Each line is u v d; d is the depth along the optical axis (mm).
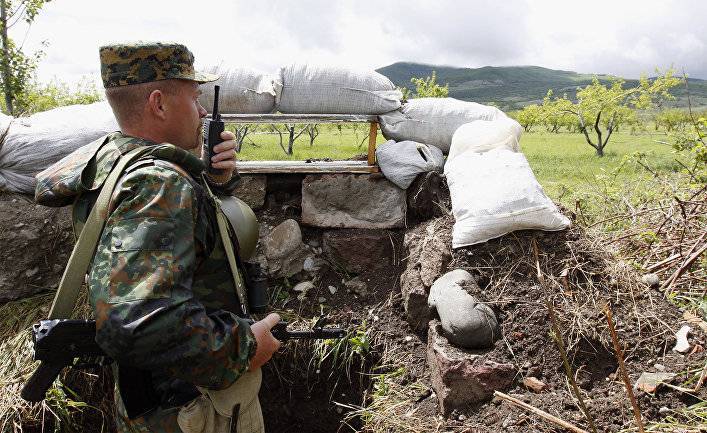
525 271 2816
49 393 2699
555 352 2498
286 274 3416
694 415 2131
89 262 1259
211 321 1212
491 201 2912
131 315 1092
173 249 1177
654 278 2932
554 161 19109
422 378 2785
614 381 2391
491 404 2393
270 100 3381
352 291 3350
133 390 1372
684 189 4512
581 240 2926
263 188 3506
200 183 1396
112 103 1422
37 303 3141
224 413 1409
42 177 1440
